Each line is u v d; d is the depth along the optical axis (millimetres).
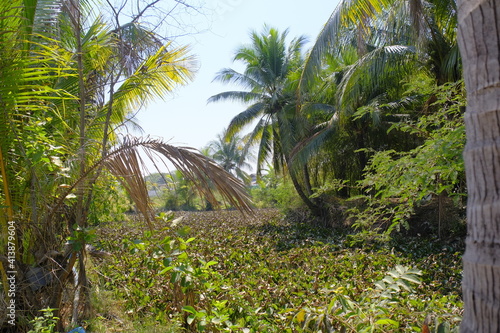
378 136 18828
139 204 4195
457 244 12125
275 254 10938
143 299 5996
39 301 4535
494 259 1415
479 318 1452
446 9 10711
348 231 17281
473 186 1521
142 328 5035
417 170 4418
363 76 13336
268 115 23047
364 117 17906
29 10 4484
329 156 21234
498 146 1433
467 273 1521
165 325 5055
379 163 5617
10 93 4008
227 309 4805
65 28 5422
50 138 4922
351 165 20906
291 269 8969
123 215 10406
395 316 3914
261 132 23844
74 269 5543
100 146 4914
